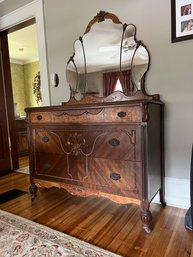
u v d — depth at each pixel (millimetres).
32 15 2490
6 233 1467
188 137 1741
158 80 1822
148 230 1425
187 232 1417
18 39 3973
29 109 1948
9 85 3154
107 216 1678
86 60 2168
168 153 1830
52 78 2395
